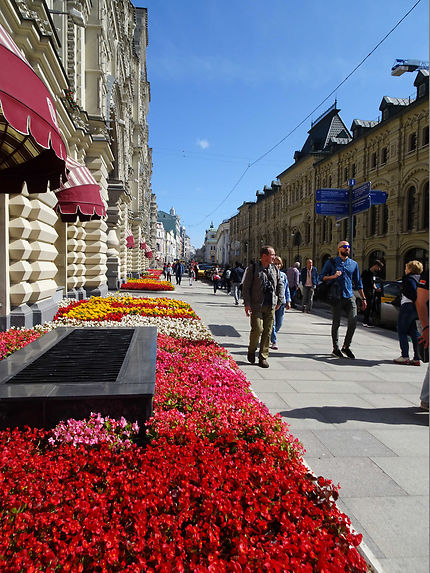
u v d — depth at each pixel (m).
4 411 2.90
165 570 1.66
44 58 7.48
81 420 2.91
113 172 22.67
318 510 2.12
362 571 1.81
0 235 6.62
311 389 5.25
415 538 2.29
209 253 160.12
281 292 6.57
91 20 13.98
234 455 2.64
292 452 2.87
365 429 3.93
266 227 56.34
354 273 7.30
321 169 37.56
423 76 23.92
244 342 8.49
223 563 1.72
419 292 4.52
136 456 2.58
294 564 1.69
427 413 4.41
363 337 9.98
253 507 2.07
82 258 13.48
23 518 1.88
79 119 11.98
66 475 2.34
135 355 4.19
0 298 6.65
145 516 1.96
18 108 3.21
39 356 4.03
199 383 4.12
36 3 7.49
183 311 9.98
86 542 1.78
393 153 26.09
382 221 27.69
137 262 37.41
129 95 28.00
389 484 2.90
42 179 5.29
